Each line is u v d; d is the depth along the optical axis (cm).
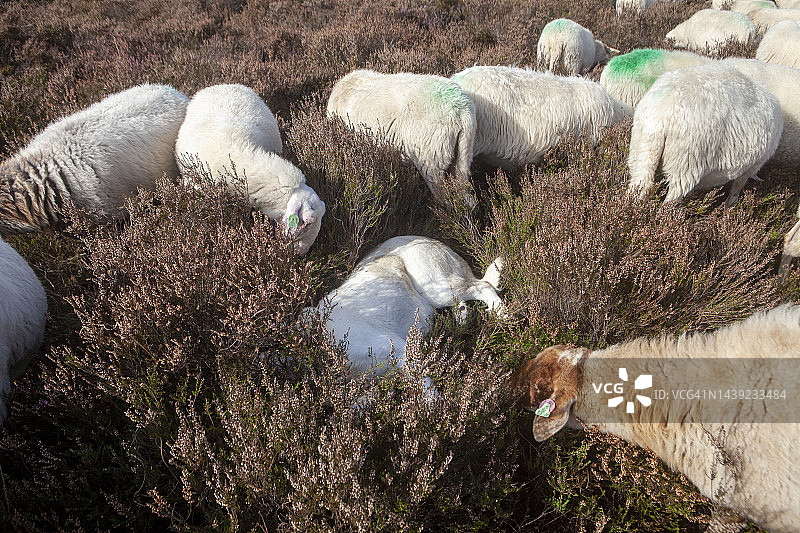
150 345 258
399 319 348
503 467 246
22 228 395
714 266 320
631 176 423
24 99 555
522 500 260
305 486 200
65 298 275
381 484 222
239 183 389
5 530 207
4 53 765
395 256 376
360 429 223
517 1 1048
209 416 245
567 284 311
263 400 233
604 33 1014
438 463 227
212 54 748
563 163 481
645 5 1163
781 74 502
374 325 334
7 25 815
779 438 213
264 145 448
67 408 246
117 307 269
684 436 237
